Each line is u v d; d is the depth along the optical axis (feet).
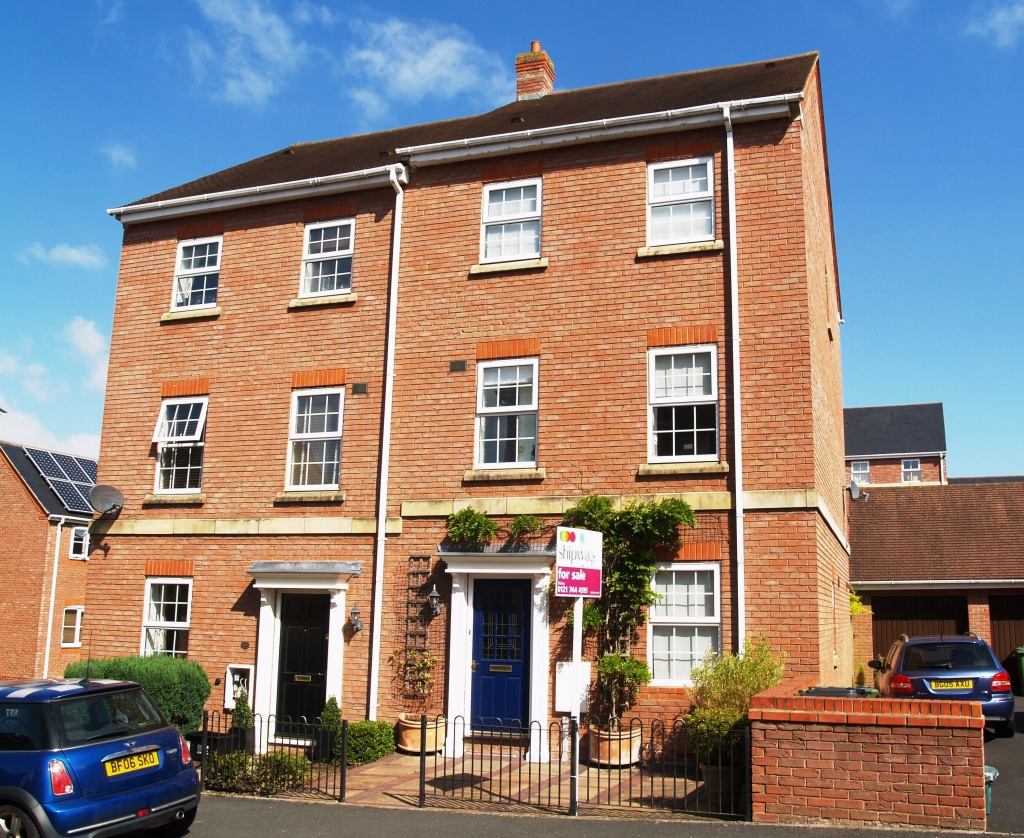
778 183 42.42
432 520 44.91
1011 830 26.73
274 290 51.03
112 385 53.47
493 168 47.75
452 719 42.09
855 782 26.99
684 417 42.01
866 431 141.69
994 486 78.79
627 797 32.55
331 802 32.73
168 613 49.57
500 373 45.44
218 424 50.52
